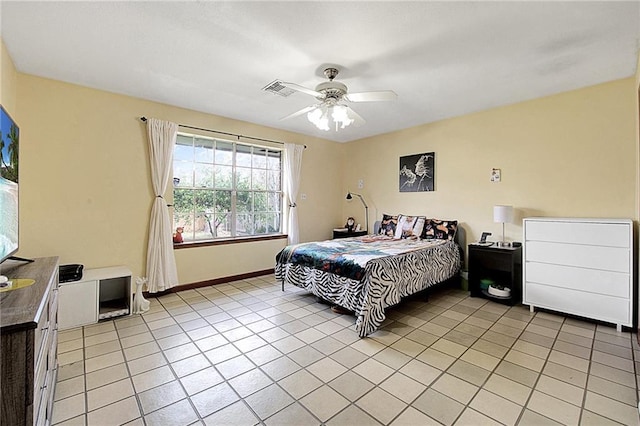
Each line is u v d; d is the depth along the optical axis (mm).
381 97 2691
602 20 2051
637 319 2711
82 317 2855
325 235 5789
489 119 3992
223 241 4391
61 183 3119
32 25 2117
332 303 3361
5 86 2428
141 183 3645
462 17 2021
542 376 2045
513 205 3791
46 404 1402
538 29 2158
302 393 1867
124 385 1939
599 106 3150
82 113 3230
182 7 1930
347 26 2129
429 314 3207
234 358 2287
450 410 1711
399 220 4793
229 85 3209
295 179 5176
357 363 2219
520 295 3574
